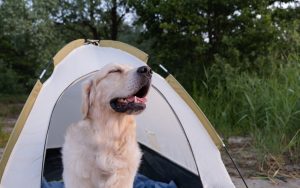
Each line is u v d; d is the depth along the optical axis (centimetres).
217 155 193
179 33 468
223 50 462
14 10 556
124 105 151
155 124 225
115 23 779
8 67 835
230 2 442
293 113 284
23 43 594
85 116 157
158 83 206
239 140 341
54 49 590
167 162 226
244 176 250
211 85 424
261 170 259
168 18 470
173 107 203
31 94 170
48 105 175
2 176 161
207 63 469
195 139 198
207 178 191
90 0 720
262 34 434
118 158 155
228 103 371
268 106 318
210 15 463
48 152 246
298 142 283
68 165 154
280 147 278
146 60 206
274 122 301
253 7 450
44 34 580
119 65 157
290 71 336
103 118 154
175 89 203
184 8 450
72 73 185
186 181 208
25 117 168
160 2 468
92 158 152
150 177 242
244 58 442
